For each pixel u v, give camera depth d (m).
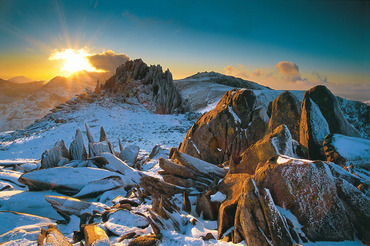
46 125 28.59
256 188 3.47
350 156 4.91
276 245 3.04
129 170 7.67
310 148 5.68
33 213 5.39
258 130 7.36
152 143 18.41
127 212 4.68
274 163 3.90
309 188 3.53
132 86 38.75
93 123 27.72
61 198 5.08
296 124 6.39
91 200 6.45
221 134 7.53
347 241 3.29
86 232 3.67
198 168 6.07
